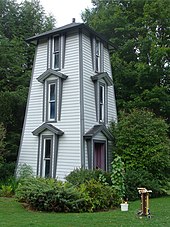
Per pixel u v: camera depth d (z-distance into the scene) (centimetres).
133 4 2706
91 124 1645
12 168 1877
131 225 799
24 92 2270
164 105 2383
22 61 2555
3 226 766
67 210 1014
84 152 1544
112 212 1011
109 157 1708
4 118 2153
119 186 1179
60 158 1600
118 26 2706
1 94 2162
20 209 1025
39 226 764
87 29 1708
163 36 2623
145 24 2558
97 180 1277
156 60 2355
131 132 1612
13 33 2706
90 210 1029
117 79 2550
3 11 2748
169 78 2520
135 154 1568
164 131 1673
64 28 1703
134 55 2666
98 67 1828
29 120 1788
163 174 1584
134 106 2373
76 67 1648
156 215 968
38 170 1672
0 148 1762
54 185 1066
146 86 2489
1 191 1338
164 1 2564
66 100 1647
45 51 1816
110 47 2023
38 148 1702
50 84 1733
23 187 1129
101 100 1792
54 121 1667
